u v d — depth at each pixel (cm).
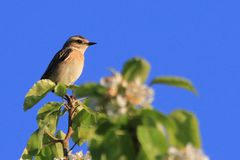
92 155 919
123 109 884
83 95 906
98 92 902
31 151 1623
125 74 900
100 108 904
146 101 895
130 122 904
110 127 914
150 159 839
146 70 898
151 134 860
